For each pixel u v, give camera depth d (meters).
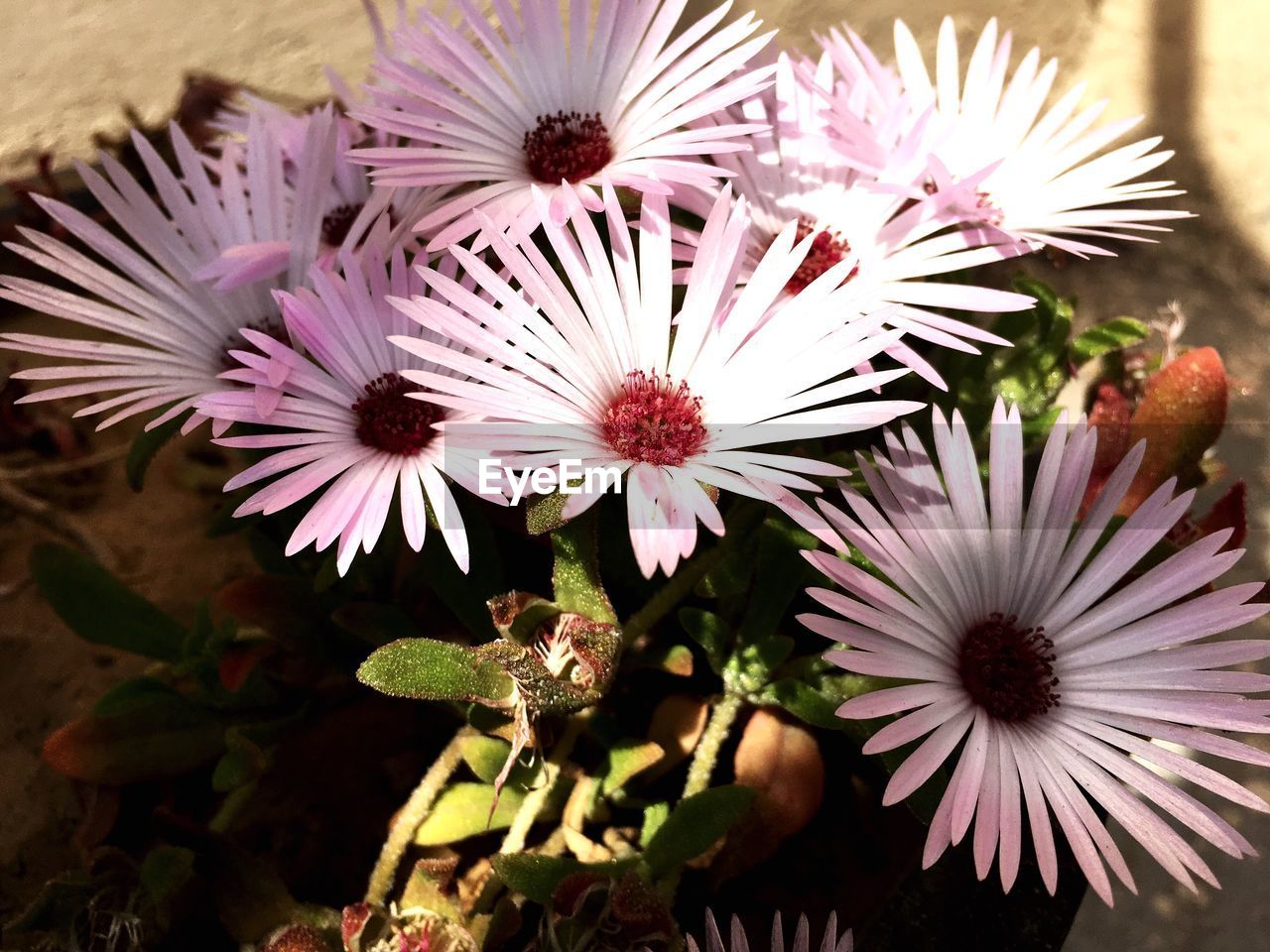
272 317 0.12
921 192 0.11
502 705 0.09
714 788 0.10
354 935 0.09
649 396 0.09
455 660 0.09
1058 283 0.19
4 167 0.17
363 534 0.09
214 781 0.10
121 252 0.11
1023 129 0.12
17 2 0.16
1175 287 0.19
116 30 0.16
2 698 0.13
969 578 0.10
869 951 0.11
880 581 0.09
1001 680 0.10
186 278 0.11
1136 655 0.10
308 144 0.11
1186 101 0.21
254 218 0.12
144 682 0.11
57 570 0.12
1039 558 0.10
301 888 0.11
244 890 0.10
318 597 0.12
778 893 0.11
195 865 0.10
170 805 0.12
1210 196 0.20
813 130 0.11
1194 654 0.10
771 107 0.12
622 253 0.10
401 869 0.11
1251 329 0.18
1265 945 0.13
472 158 0.11
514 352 0.09
